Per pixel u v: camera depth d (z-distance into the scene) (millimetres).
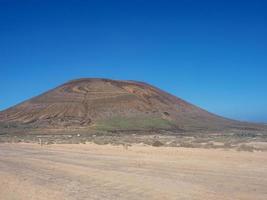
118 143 48281
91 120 121125
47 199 14219
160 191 14859
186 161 25078
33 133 99938
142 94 142625
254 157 26094
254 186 15625
